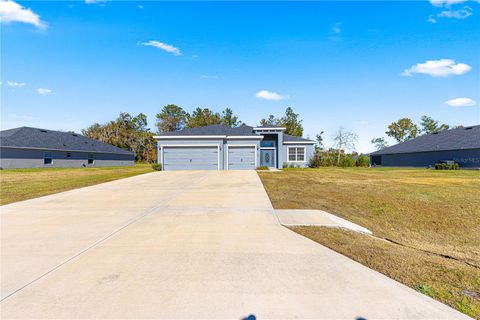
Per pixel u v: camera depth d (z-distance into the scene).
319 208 7.37
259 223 5.62
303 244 4.38
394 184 11.88
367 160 33.47
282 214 6.40
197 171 18.98
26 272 3.35
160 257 3.82
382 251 4.16
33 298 2.76
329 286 2.98
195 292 2.85
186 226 5.40
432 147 26.00
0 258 3.80
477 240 5.78
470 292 2.91
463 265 3.77
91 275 3.26
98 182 12.85
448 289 2.96
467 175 16.31
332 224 5.56
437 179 13.97
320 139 41.31
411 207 7.79
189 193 9.34
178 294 2.81
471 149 22.36
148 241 4.51
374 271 3.38
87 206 7.33
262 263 3.61
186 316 2.43
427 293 2.86
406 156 28.98
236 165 21.03
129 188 10.68
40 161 25.34
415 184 11.90
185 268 3.45
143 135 51.25
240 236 4.76
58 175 17.06
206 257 3.81
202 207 7.13
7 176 16.38
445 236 6.00
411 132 52.03
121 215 6.32
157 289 2.92
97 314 2.47
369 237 5.07
